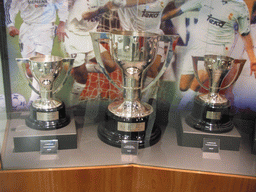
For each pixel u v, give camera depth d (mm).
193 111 857
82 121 934
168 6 815
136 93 805
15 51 815
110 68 902
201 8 814
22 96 854
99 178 731
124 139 781
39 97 841
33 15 792
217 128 793
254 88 861
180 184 731
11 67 818
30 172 694
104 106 959
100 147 801
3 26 777
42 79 759
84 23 836
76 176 717
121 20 839
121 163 737
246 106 883
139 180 746
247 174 705
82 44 866
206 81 876
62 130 783
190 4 812
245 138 808
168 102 928
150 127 817
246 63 845
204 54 866
